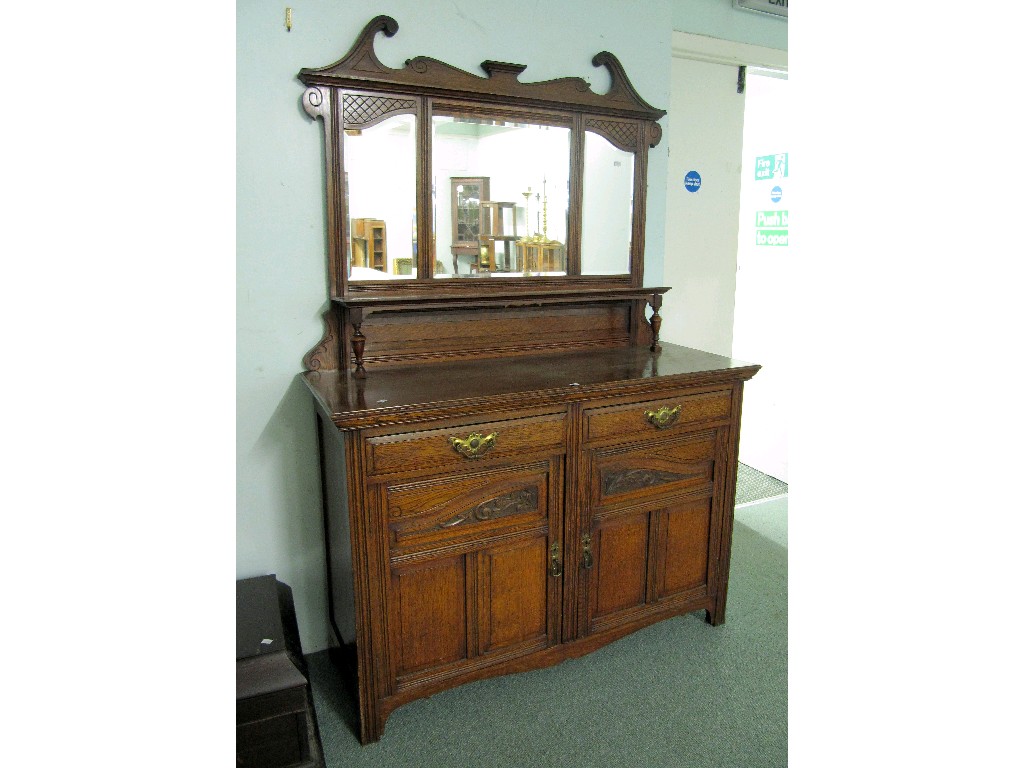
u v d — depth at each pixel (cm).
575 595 204
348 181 198
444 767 174
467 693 202
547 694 201
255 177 192
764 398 370
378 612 177
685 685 204
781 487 356
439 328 220
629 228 243
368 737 181
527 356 233
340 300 199
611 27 233
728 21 281
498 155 216
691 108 292
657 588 219
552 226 228
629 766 174
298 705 161
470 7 209
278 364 204
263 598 188
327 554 215
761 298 365
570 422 192
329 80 190
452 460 178
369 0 195
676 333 314
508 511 189
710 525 225
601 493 202
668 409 207
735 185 313
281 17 187
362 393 179
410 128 203
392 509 175
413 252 210
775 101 343
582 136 227
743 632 231
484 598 191
